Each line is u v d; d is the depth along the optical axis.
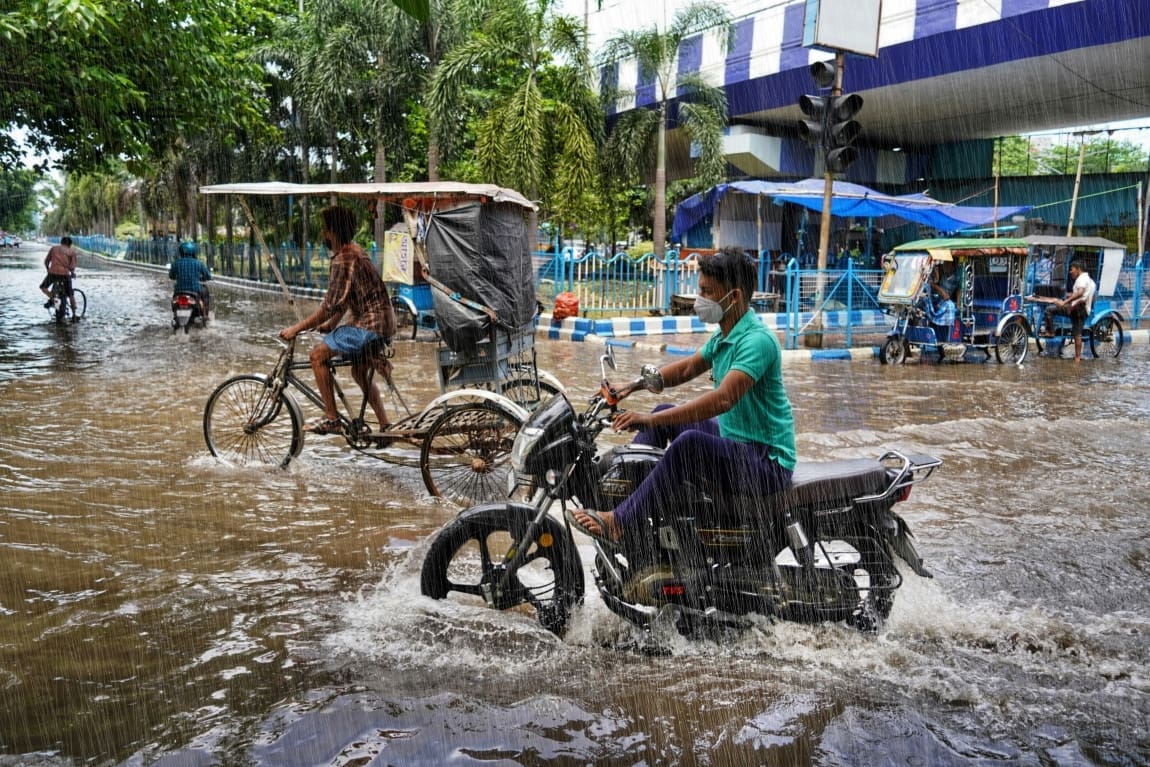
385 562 4.42
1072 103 20.86
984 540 4.98
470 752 2.72
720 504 3.42
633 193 27.59
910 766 2.70
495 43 18.16
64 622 3.62
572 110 18.47
